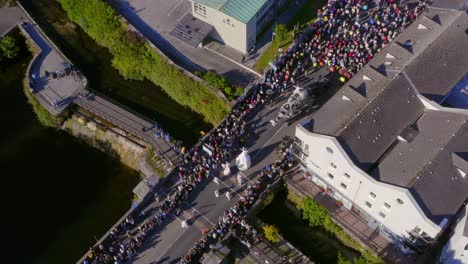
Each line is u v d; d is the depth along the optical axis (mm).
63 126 105000
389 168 81688
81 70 112000
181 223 88312
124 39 112875
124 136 100750
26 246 90938
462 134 83000
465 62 94562
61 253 89875
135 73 111250
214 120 102500
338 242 88688
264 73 104375
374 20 110812
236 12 104625
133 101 107562
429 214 75875
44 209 95062
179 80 106000
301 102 97562
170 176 93438
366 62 104688
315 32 111312
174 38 114250
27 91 108250
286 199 93750
